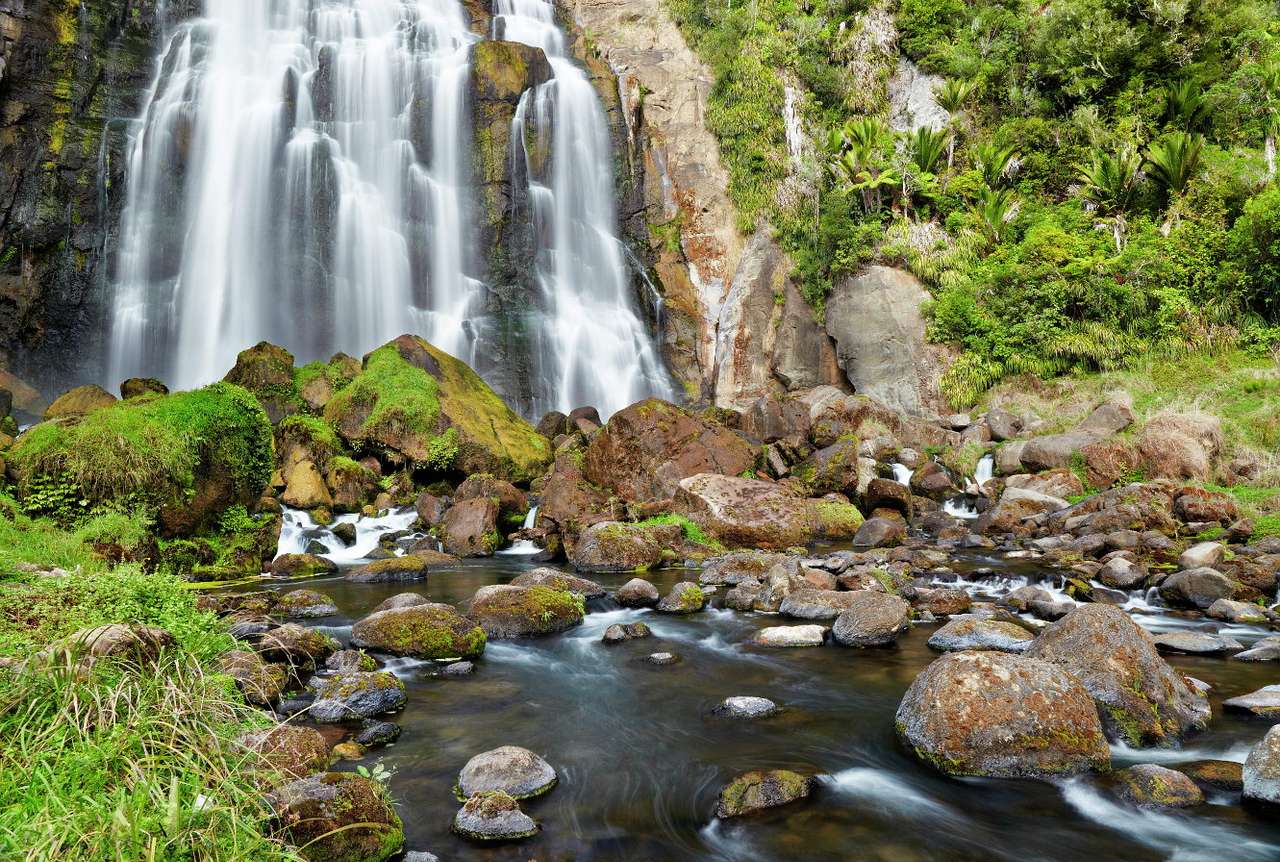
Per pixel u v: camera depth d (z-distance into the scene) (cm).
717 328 2847
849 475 1648
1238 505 1320
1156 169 2233
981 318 2255
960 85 2756
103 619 469
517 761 452
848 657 704
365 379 1731
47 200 2362
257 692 538
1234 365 1842
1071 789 439
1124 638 534
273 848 308
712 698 606
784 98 2994
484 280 2705
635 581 940
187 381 2408
